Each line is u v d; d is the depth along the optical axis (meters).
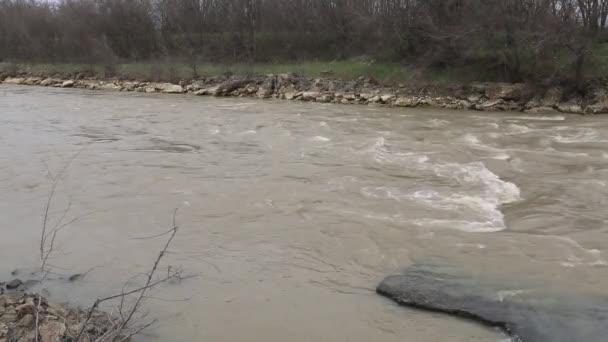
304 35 41.72
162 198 9.73
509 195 9.84
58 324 5.00
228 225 8.34
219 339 5.22
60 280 6.50
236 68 34.03
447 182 10.70
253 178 11.05
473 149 13.91
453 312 5.58
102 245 7.61
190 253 7.30
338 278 6.52
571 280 6.30
